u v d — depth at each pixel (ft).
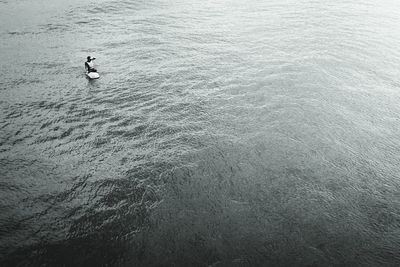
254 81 84.12
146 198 51.19
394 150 65.05
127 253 43.34
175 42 102.78
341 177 57.62
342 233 47.96
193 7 137.28
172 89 78.33
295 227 48.21
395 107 78.64
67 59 87.66
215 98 76.23
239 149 61.93
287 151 62.23
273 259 43.65
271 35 112.98
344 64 96.63
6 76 78.18
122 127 65.05
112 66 86.28
